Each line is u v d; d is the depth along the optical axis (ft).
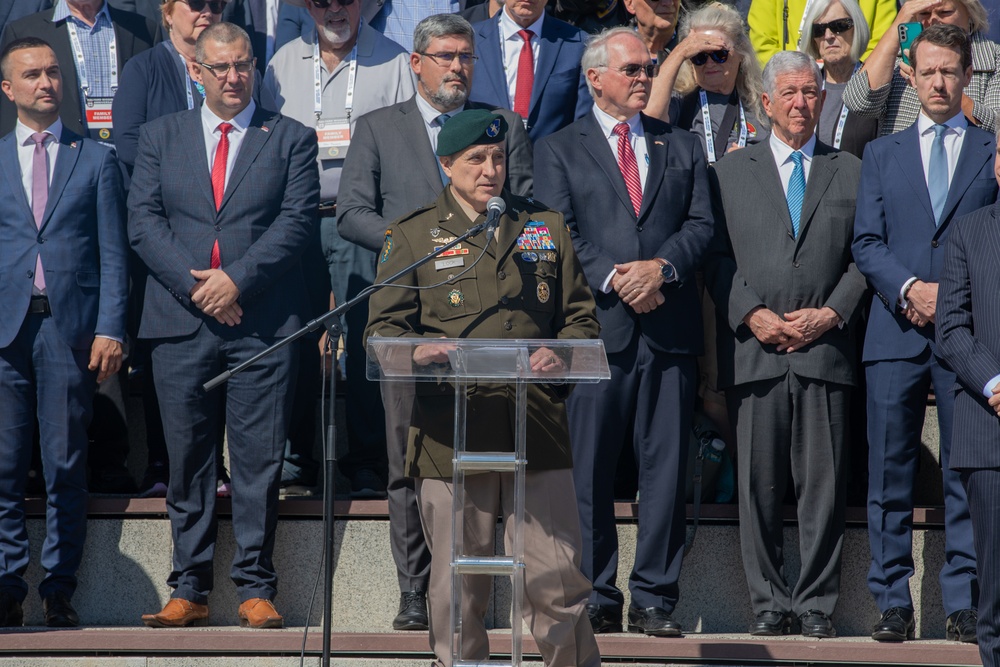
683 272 56.85
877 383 56.65
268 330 59.62
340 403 67.92
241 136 61.41
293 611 59.57
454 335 45.32
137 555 60.34
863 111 63.93
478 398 44.70
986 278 47.88
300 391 66.28
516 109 68.69
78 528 59.26
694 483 59.16
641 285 56.18
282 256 59.57
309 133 62.54
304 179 61.46
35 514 60.70
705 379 62.13
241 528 58.49
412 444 45.62
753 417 57.57
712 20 64.49
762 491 57.31
